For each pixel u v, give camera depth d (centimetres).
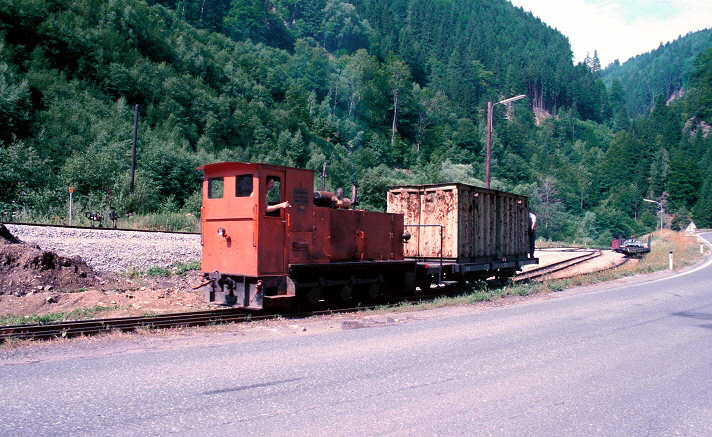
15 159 2911
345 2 18875
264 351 700
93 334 793
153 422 425
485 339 815
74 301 1072
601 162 16862
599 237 9744
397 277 1365
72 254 1362
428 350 728
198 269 1497
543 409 488
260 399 495
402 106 12319
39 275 1142
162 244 1681
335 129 10225
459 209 1456
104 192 3047
